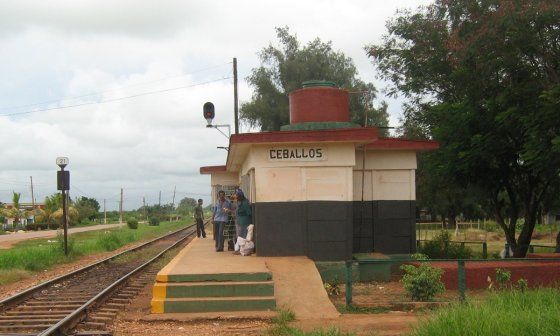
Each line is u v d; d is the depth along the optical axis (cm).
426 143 1576
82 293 1404
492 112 1797
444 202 4244
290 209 1441
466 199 3045
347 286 1136
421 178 2736
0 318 1090
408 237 1596
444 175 2028
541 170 1639
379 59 2511
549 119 1512
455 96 2241
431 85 2341
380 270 1443
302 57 4456
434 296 1196
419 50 2266
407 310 1112
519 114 1644
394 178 1606
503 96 1689
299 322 1006
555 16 1473
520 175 2014
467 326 720
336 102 1595
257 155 1444
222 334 952
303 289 1184
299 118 1595
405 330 911
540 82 1619
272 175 1443
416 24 2284
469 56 1652
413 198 1603
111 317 1095
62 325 959
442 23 2136
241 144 1420
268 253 1439
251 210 1591
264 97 4481
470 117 1848
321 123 1559
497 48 1602
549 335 678
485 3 1599
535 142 1567
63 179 2455
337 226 1438
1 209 8062
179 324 1041
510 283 1288
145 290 1489
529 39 1548
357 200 1584
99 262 2150
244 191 1923
